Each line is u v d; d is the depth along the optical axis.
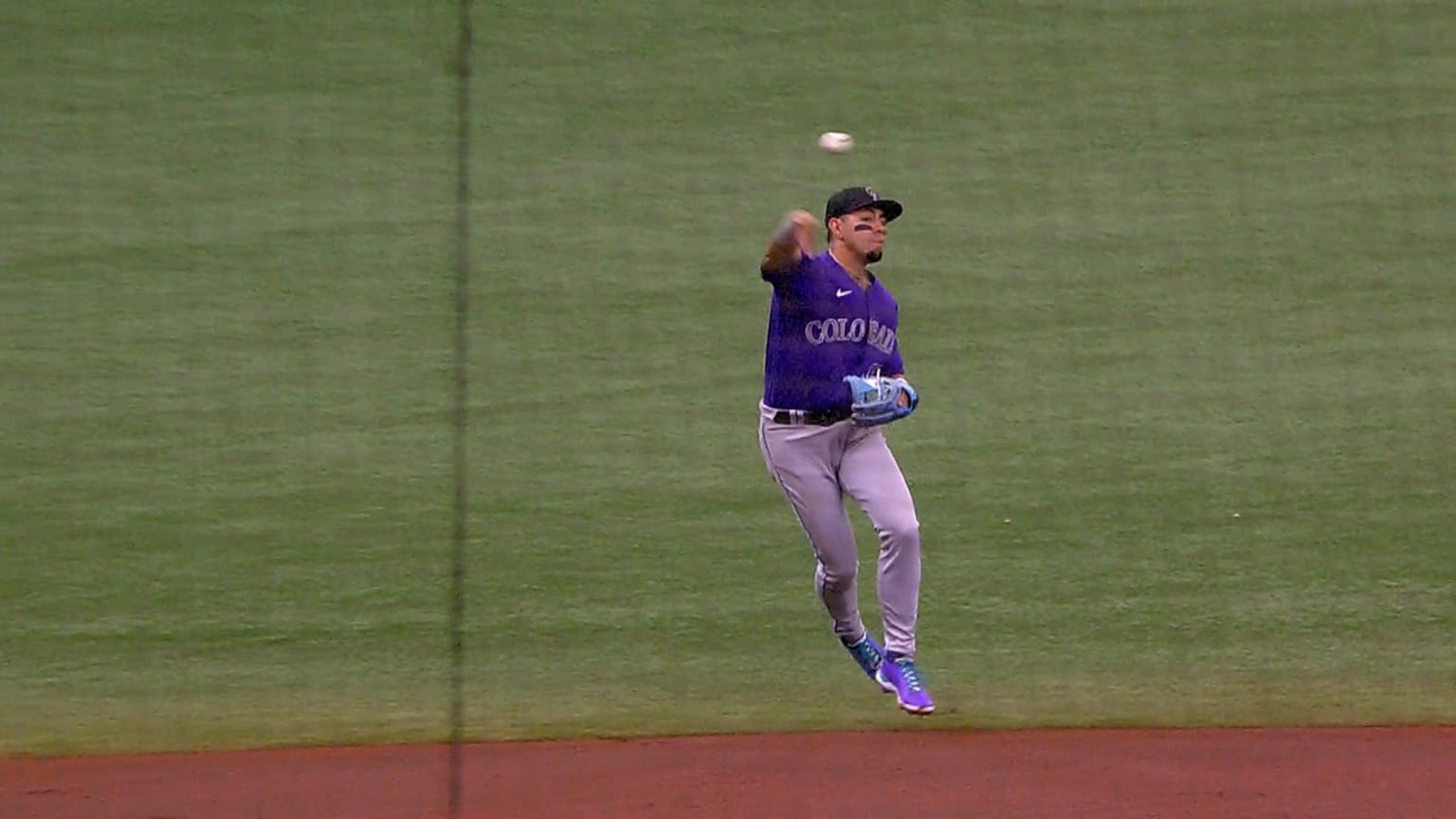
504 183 55.88
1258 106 59.31
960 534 35.00
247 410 41.66
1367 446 38.81
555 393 42.72
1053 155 56.75
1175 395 41.81
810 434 25.31
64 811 23.48
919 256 50.38
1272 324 45.78
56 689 28.77
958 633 30.92
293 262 50.59
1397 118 58.00
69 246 51.44
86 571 33.66
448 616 31.77
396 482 37.88
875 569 34.16
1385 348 44.19
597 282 49.38
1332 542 34.41
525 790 24.11
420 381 43.47
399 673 29.50
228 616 31.80
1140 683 28.69
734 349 45.31
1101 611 31.72
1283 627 31.00
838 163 56.62
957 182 55.16
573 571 33.69
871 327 25.39
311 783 24.52
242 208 54.19
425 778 24.66
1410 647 30.08
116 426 40.75
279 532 35.47
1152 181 54.84
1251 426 40.06
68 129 59.19
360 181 55.91
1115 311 46.81
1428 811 22.91
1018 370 43.34
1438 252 49.66
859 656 27.02
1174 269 49.22
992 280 48.78
